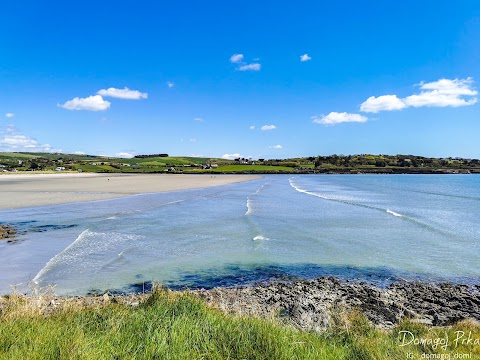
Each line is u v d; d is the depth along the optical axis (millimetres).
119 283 13453
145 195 52656
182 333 5297
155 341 5008
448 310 11391
